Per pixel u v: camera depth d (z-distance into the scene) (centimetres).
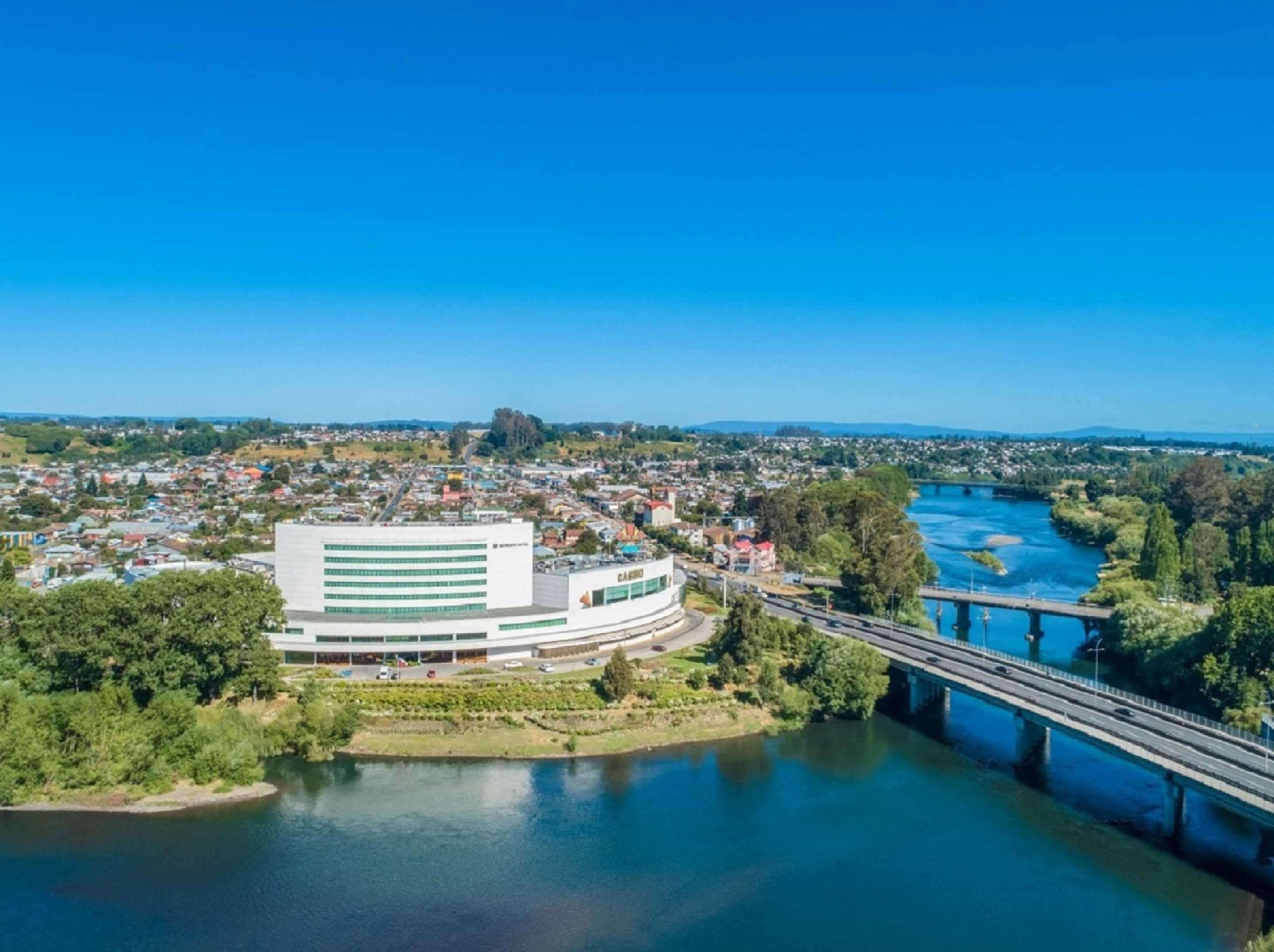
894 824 13450
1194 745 13925
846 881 11762
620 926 10662
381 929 10494
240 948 10069
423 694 16900
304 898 11075
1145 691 19512
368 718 16100
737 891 11462
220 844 12356
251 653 16325
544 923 10688
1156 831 13312
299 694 16588
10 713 13725
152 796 13638
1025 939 10538
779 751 16388
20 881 11312
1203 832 13300
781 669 19538
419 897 11175
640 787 14600
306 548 19825
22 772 13312
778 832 13100
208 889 11219
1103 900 11375
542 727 16288
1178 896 11481
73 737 13875
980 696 16925
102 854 12025
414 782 14525
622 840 12750
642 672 19025
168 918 10594
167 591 16062
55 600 16125
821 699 18225
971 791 14700
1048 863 12312
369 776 14750
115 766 13762
